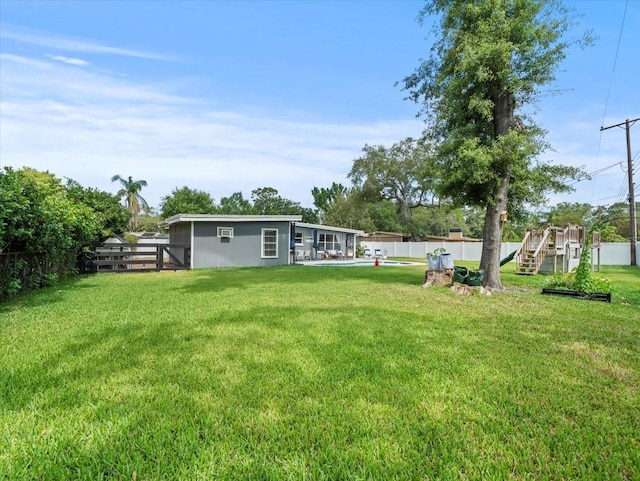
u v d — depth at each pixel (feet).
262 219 55.31
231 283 32.50
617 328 16.63
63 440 7.00
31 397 8.75
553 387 9.96
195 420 7.89
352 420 8.00
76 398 8.77
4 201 19.42
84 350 12.44
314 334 14.94
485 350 13.12
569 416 8.41
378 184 108.27
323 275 40.50
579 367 11.52
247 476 6.11
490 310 20.66
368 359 11.96
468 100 30.01
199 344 13.37
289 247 59.57
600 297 24.99
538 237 47.24
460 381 10.24
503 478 6.24
